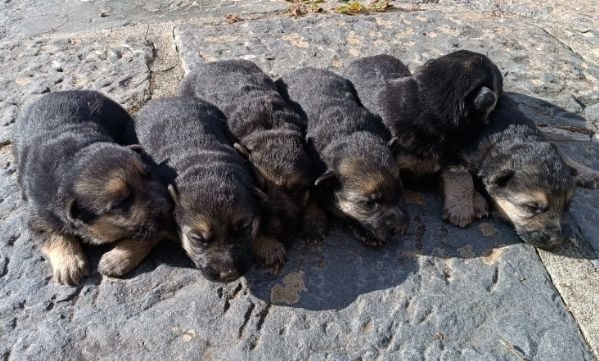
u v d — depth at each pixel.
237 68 0.55
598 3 0.76
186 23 0.69
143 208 0.39
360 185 0.42
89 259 0.40
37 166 0.41
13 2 0.78
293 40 0.66
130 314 0.37
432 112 0.47
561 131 0.54
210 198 0.38
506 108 0.50
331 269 0.40
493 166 0.46
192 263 0.40
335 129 0.47
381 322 0.37
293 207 0.43
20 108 0.55
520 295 0.39
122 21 0.71
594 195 0.47
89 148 0.42
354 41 0.66
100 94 0.50
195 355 0.35
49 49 0.64
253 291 0.38
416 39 0.67
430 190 0.48
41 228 0.40
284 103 0.51
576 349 0.36
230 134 0.48
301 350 0.35
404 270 0.40
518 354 0.35
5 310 0.37
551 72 0.62
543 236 0.42
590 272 0.41
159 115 0.48
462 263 0.41
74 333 0.36
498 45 0.66
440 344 0.36
